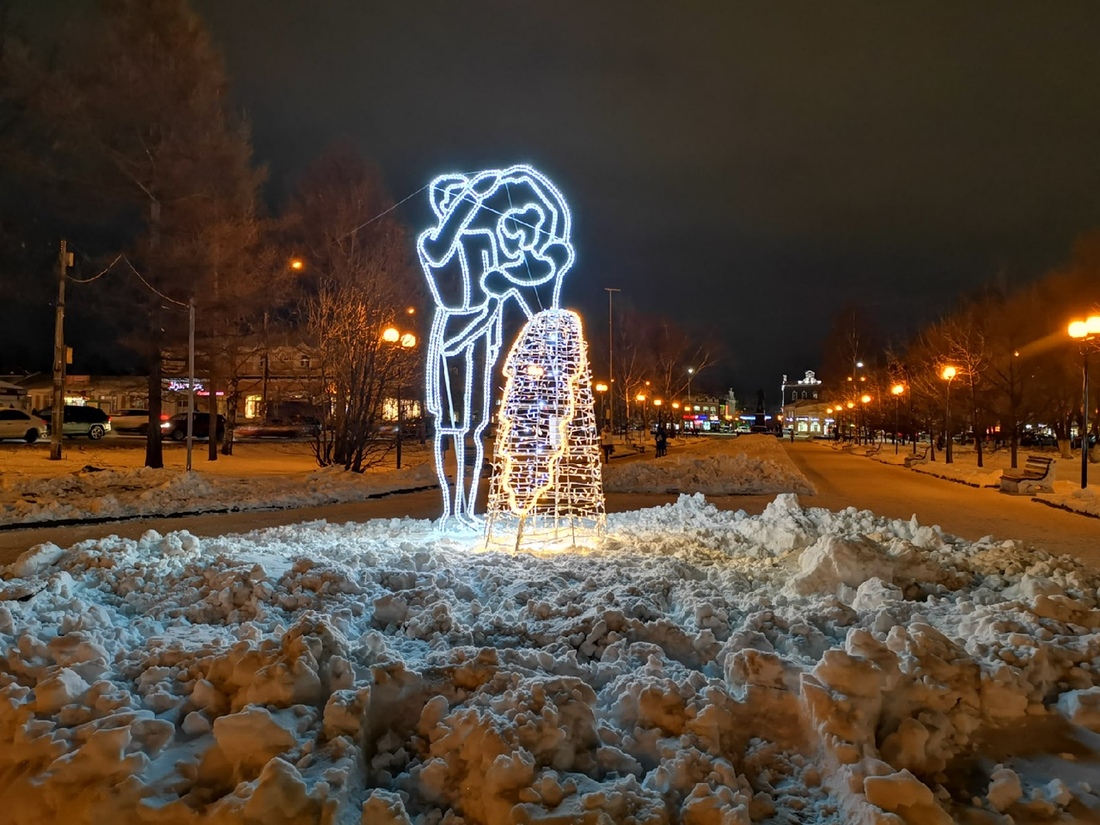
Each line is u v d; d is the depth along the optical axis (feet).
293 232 102.58
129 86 67.82
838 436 268.62
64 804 10.50
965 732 13.38
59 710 12.39
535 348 29.22
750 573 24.95
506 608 19.92
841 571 22.17
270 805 9.89
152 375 72.79
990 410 125.08
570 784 10.91
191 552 25.27
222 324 75.97
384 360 72.38
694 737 12.30
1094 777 12.42
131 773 10.83
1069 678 15.23
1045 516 49.16
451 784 11.30
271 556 24.52
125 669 14.21
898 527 30.37
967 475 80.07
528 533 31.45
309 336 81.56
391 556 25.80
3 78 61.72
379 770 11.80
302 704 12.36
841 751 11.84
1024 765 12.88
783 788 11.85
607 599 19.15
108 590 20.59
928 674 13.96
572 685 13.12
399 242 105.70
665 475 67.15
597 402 162.09
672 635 16.97
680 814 10.69
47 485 52.70
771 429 393.09
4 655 14.29
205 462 86.74
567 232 31.35
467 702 13.04
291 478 60.75
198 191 71.10
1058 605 18.26
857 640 14.07
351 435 68.80
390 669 13.34
